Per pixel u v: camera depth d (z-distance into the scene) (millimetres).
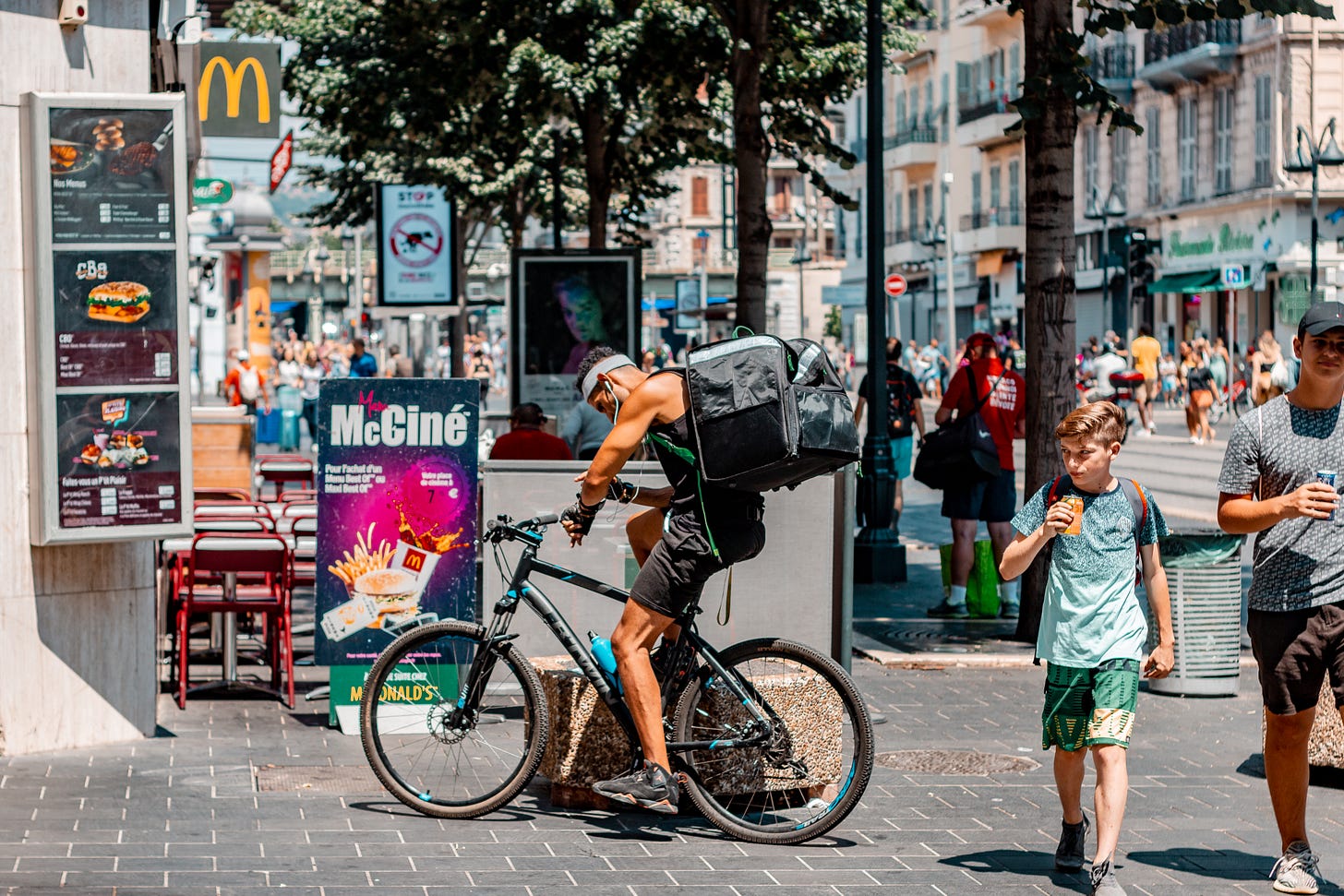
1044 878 7645
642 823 8531
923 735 10938
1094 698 7457
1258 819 8812
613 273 22406
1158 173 63188
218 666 13047
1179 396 60062
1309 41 54719
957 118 78250
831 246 111562
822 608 10453
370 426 10586
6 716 9516
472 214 43906
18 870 7246
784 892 7328
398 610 10625
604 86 27562
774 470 7801
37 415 9461
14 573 9547
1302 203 54938
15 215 9461
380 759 8555
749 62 20391
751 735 8273
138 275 9570
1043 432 14211
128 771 9281
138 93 9773
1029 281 14297
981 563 15961
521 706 8633
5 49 9398
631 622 8109
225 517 12906
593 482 8094
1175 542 12273
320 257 114938
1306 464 7438
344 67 30078
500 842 8086
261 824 8242
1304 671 7430
